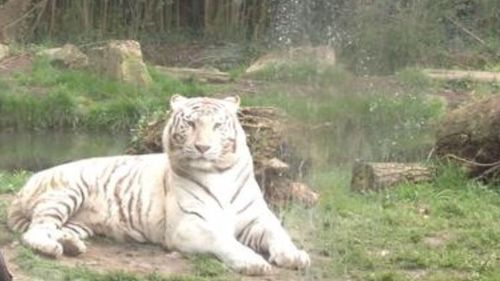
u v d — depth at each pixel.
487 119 15.36
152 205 11.51
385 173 15.00
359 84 24.72
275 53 29.84
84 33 33.72
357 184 15.07
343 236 12.27
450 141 15.64
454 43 31.97
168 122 11.58
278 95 24.42
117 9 34.41
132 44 27.52
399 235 12.45
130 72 27.02
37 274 10.31
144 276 10.37
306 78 25.33
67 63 28.62
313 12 30.88
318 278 10.73
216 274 10.55
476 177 15.33
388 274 10.86
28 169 18.42
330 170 16.38
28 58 29.42
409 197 14.34
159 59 32.97
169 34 34.47
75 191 11.58
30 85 26.80
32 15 33.38
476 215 13.45
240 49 33.19
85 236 11.54
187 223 11.16
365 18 30.17
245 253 10.86
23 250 10.80
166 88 26.67
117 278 10.25
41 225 11.26
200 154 11.19
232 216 11.29
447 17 32.19
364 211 13.44
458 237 12.44
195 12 35.34
